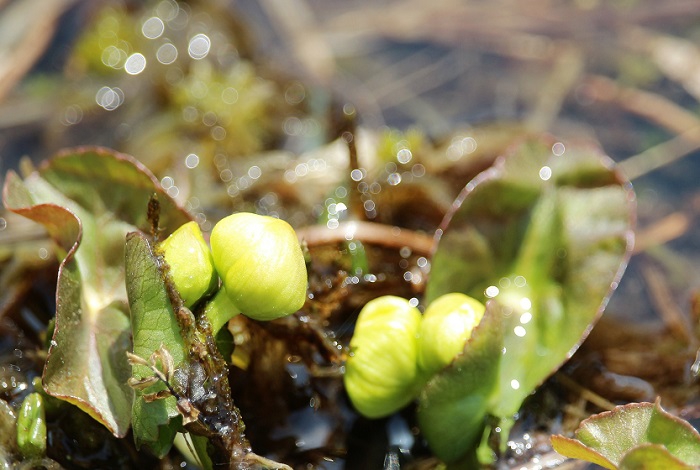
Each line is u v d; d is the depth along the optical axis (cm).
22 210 24
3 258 27
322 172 29
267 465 23
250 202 29
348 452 25
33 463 24
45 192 25
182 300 23
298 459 25
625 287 28
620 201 26
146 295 23
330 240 27
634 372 26
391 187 28
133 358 22
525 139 26
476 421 24
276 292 23
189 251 23
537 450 25
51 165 25
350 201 28
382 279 26
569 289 26
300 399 25
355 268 26
